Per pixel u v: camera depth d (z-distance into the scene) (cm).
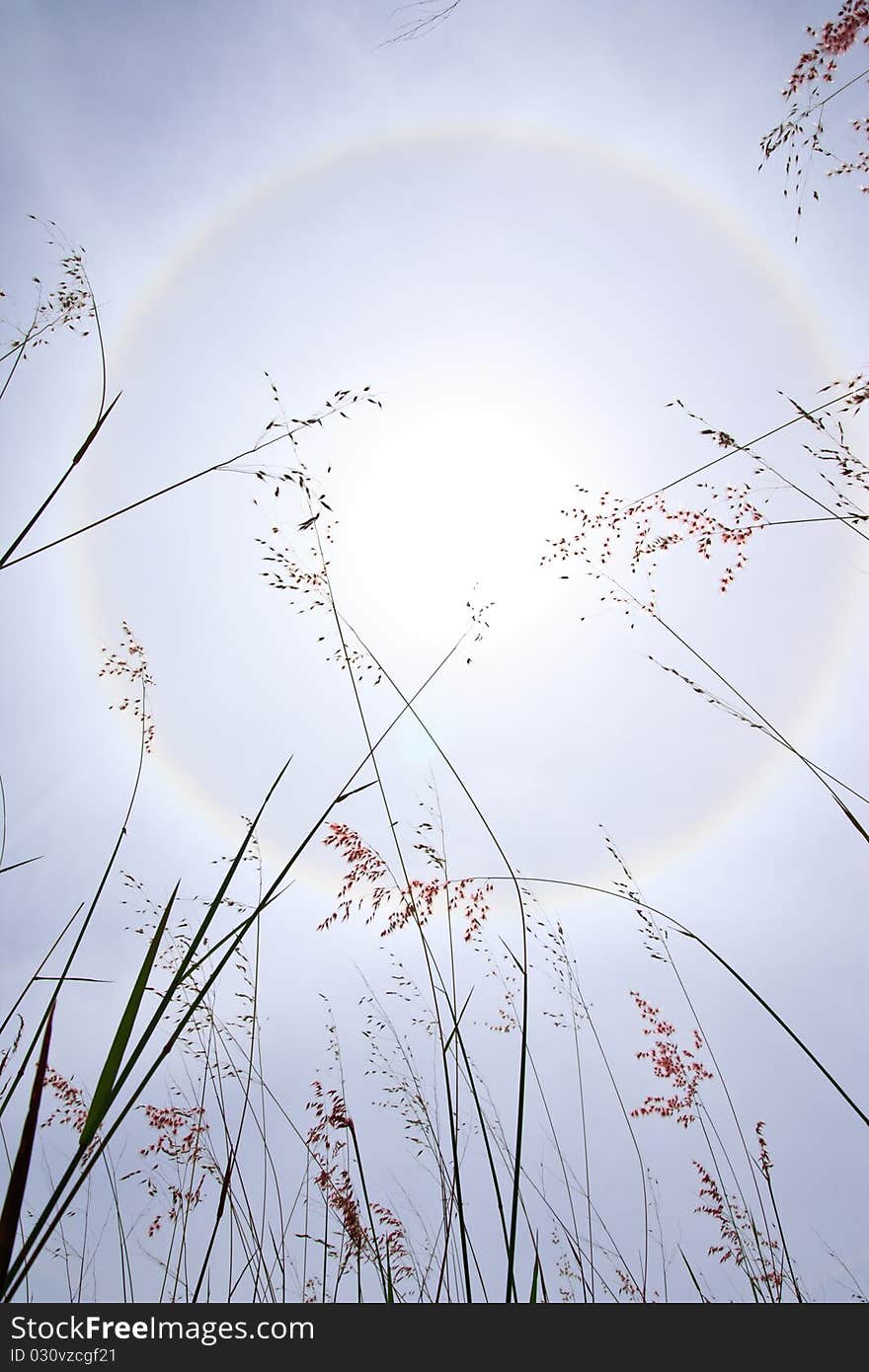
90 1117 23
